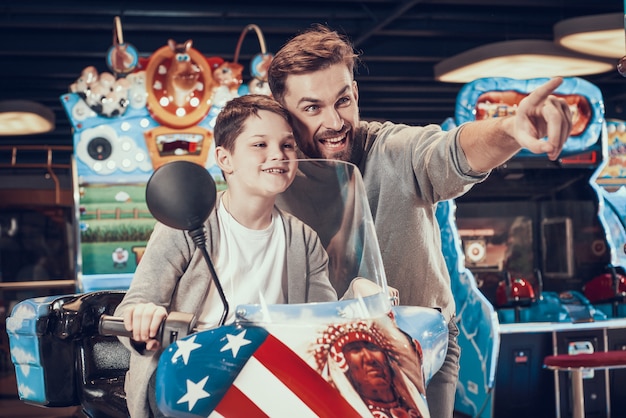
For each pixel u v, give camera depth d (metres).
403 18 9.28
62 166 9.35
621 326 5.66
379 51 10.48
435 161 1.85
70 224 9.79
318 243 1.44
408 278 2.15
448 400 2.23
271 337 1.28
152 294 1.53
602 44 6.64
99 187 5.14
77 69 10.84
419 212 2.11
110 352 2.38
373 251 1.49
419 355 1.36
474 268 6.01
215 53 10.09
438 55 10.62
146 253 1.58
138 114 5.17
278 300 1.41
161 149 5.19
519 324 5.52
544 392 5.65
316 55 2.05
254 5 8.96
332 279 1.42
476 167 1.73
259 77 5.25
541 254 6.09
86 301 2.32
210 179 1.37
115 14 8.84
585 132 5.70
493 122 1.62
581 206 6.07
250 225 1.46
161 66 5.17
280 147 1.49
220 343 1.28
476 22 9.84
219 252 1.47
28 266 10.09
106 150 5.14
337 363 1.24
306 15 9.08
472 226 6.01
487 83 5.44
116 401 2.21
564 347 5.62
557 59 6.87
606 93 12.73
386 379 1.24
